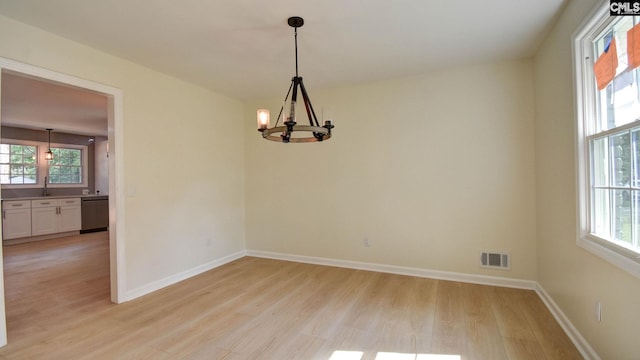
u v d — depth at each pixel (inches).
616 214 71.1
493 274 135.6
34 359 83.0
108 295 128.8
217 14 91.7
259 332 97.1
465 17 95.1
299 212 177.5
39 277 152.7
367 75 147.2
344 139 164.6
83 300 123.4
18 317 108.4
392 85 153.2
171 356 84.5
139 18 93.7
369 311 111.3
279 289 134.4
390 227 155.0
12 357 84.0
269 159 185.5
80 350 87.4
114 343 91.1
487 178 135.9
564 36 92.0
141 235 130.3
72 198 267.4
